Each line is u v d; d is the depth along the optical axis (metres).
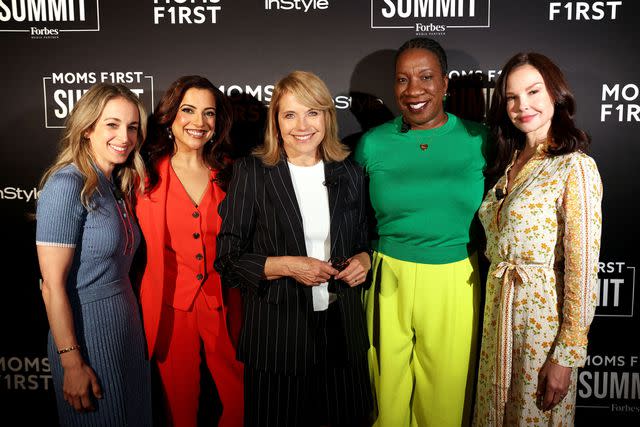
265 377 2.01
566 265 1.82
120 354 1.93
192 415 2.28
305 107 1.92
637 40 2.51
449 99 2.59
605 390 2.71
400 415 2.29
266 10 2.57
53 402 2.77
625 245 2.63
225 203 2.02
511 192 1.96
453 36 2.55
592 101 2.56
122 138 1.88
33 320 2.74
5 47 2.60
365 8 2.55
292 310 1.97
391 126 2.24
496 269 1.99
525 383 1.92
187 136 2.17
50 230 1.75
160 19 2.58
